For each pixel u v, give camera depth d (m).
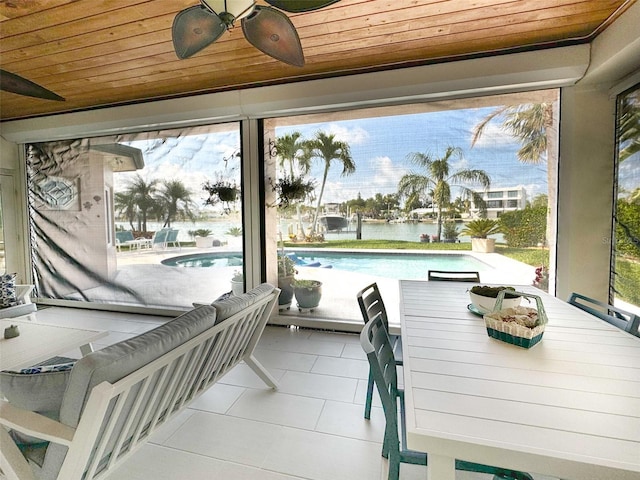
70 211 4.26
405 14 2.10
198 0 1.93
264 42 1.67
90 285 4.27
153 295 4.01
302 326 3.45
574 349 1.23
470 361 1.14
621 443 0.72
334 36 2.35
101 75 2.96
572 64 2.39
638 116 2.26
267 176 3.44
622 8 2.01
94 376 1.00
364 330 1.19
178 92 3.39
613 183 2.53
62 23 2.15
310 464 1.53
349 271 3.28
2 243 4.32
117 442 1.20
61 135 4.04
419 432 0.77
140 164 3.91
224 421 1.86
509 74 2.53
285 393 2.17
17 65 2.75
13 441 1.17
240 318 1.74
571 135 2.61
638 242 2.27
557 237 2.71
